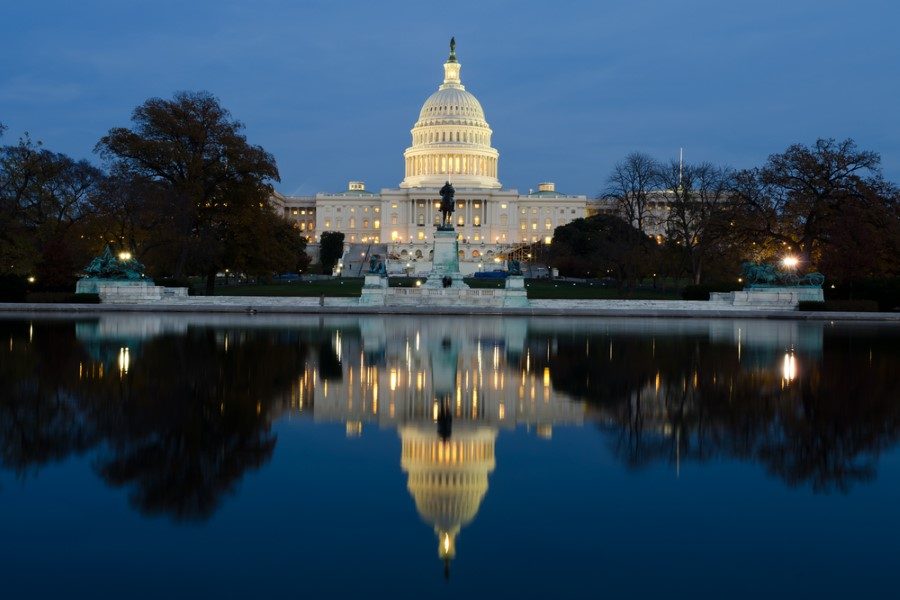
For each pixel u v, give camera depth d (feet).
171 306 234.38
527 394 83.25
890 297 252.62
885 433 65.10
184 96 281.74
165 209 255.50
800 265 266.16
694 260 302.66
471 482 51.62
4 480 50.75
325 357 113.70
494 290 260.21
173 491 49.11
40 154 268.21
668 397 81.71
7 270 246.27
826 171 270.46
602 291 343.05
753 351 126.82
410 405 76.95
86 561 38.73
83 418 68.13
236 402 76.79
